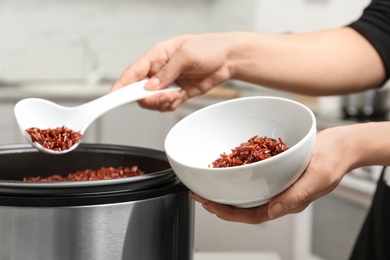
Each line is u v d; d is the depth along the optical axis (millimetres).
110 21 3676
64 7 3553
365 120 2139
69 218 632
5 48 3477
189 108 3088
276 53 1059
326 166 654
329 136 694
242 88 3469
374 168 1832
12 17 3459
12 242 634
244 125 740
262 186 597
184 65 998
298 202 643
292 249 2225
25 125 814
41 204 626
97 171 906
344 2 2941
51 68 3578
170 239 713
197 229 2568
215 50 1017
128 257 667
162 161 887
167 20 3812
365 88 1122
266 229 2385
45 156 948
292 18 3172
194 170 599
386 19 1104
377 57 1098
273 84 1086
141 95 965
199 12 3885
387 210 1036
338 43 1092
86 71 3631
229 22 3658
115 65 3725
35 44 3525
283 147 663
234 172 579
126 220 658
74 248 638
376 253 1076
